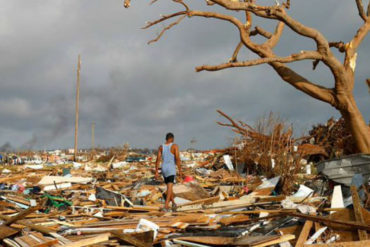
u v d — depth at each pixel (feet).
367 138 35.70
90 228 20.57
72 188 44.19
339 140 48.21
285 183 35.70
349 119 35.94
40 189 43.11
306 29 32.99
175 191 35.17
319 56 33.81
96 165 79.56
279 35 37.17
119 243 17.30
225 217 23.56
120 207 29.45
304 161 46.47
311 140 52.75
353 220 18.63
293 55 33.32
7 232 17.90
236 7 31.83
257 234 18.84
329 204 25.96
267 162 44.27
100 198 34.73
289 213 20.16
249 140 53.06
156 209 29.43
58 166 82.79
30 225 19.10
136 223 21.70
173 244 18.51
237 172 50.42
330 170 32.89
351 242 16.14
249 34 38.83
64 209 31.19
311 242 17.43
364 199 24.44
